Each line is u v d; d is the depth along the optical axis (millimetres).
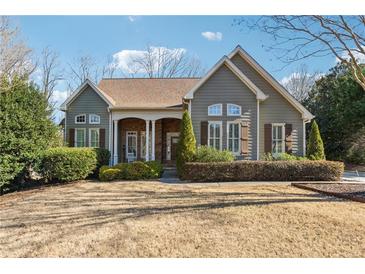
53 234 5746
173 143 21766
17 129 12891
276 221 6340
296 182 13117
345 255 4645
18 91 13312
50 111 15391
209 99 16406
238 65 18453
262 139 17500
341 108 23812
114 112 19969
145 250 4918
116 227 6109
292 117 17656
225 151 14898
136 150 21734
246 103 16391
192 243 5176
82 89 20078
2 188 12398
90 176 15852
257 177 14102
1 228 6230
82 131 20031
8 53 15750
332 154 25375
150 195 9930
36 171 13445
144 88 22484
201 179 13898
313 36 9938
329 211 7113
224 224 6195
